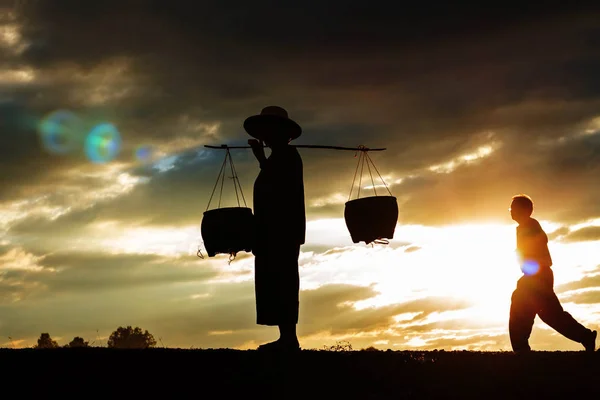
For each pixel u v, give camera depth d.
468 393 10.52
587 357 11.69
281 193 12.58
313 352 12.01
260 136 12.89
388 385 10.72
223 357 11.65
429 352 12.17
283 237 12.52
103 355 11.84
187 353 11.88
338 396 10.41
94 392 10.55
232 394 10.48
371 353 11.95
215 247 13.00
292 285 12.52
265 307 12.52
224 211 12.97
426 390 10.58
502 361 11.52
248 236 12.98
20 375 11.08
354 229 13.64
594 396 10.45
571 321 13.27
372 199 13.52
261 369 11.16
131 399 10.37
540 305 13.38
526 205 13.69
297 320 12.56
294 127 12.90
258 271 12.65
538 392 10.55
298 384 10.72
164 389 10.62
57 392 10.55
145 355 11.80
